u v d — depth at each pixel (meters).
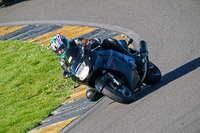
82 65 19.66
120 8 44.44
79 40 21.14
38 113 27.14
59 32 43.81
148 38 33.66
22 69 37.84
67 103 27.50
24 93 32.78
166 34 32.88
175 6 39.56
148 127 17.77
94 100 22.16
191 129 16.34
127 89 20.08
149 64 23.89
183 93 20.25
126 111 20.53
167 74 24.47
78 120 22.52
